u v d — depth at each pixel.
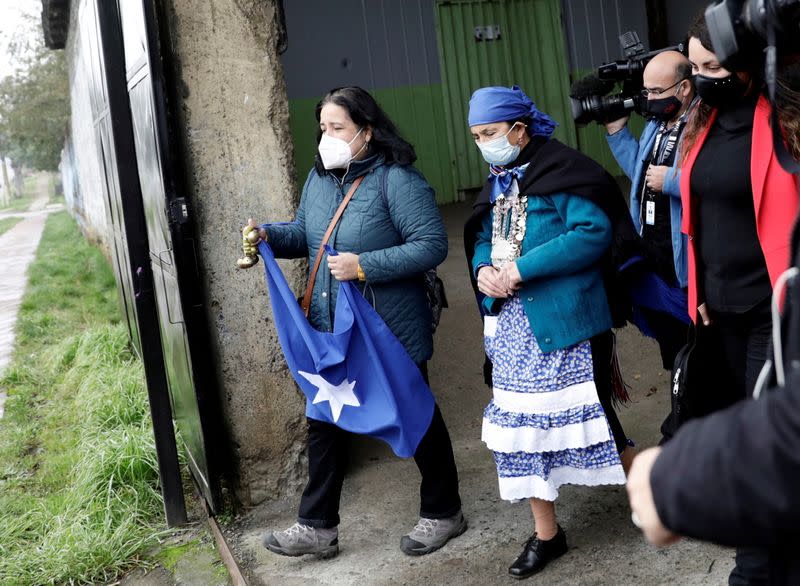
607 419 3.05
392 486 4.05
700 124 2.50
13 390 6.74
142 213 3.69
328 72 11.60
